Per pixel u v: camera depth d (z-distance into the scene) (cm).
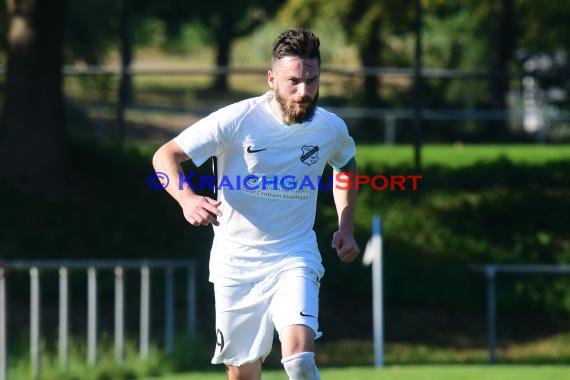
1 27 8175
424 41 11706
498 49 9412
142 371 3616
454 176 6247
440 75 6141
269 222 1795
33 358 3397
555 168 6444
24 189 5431
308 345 1711
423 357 4759
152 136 8844
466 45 11688
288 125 1769
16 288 4775
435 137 9000
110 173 5800
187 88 14050
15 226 5159
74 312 4684
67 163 5622
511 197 6016
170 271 3853
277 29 15488
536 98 9350
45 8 5506
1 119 5681
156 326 4700
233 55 17475
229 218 1811
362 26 8781
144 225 5394
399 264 5394
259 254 1800
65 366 3475
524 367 3344
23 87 5509
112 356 3681
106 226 5325
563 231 5828
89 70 6262
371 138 8550
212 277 1844
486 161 6488
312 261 1806
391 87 9944
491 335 4584
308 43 1731
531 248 5625
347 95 9212
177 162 1747
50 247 5075
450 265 5422
